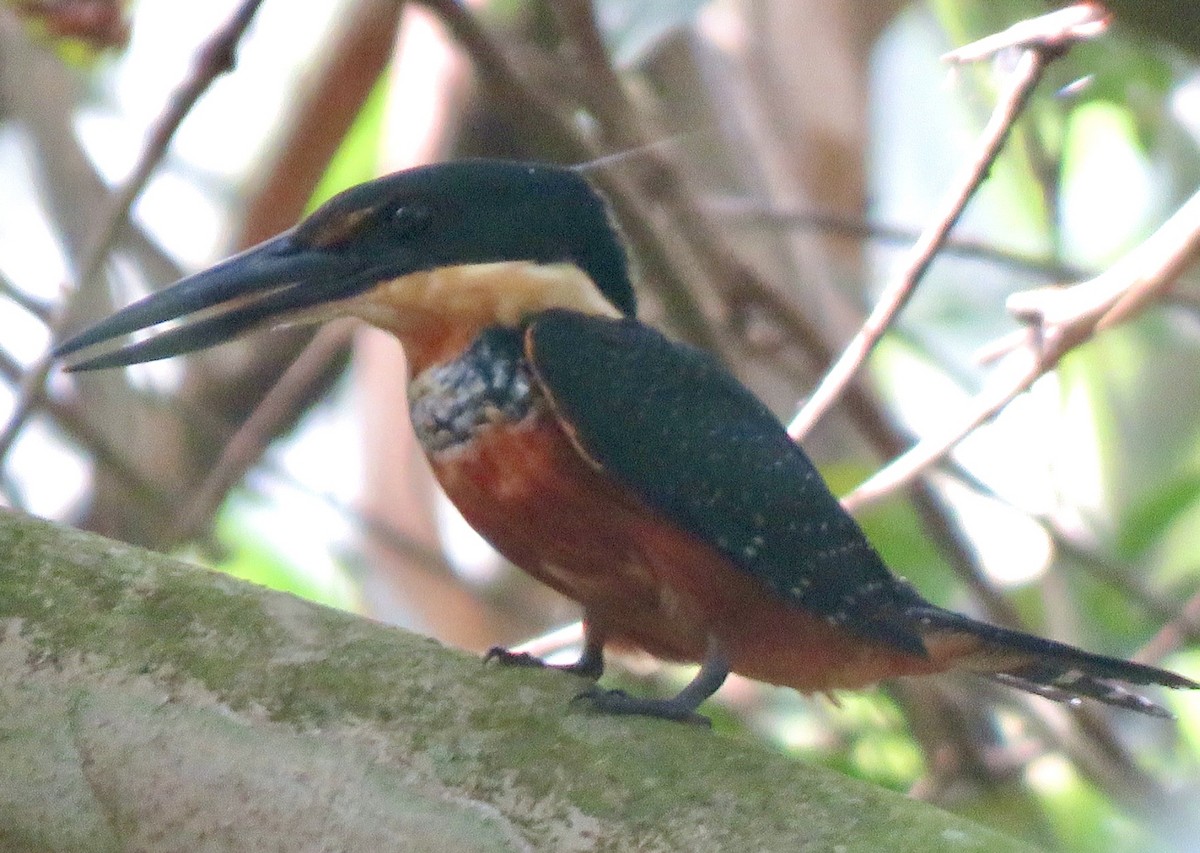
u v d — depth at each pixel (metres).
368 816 4.41
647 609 6.86
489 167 7.05
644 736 4.62
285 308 6.94
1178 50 5.31
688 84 12.48
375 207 6.96
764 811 4.43
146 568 4.79
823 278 12.45
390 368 13.06
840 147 12.61
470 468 6.79
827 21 12.84
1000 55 8.30
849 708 10.96
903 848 4.30
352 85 11.92
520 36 11.22
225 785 4.43
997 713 12.49
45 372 8.51
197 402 13.59
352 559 12.84
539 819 4.43
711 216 10.98
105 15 8.93
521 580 13.16
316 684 4.58
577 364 6.62
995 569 12.23
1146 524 11.74
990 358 8.01
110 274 11.78
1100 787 10.39
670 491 6.63
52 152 12.20
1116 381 13.77
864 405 10.48
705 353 7.29
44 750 4.48
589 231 7.11
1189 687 6.93
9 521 4.87
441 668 4.69
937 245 7.77
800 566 6.89
